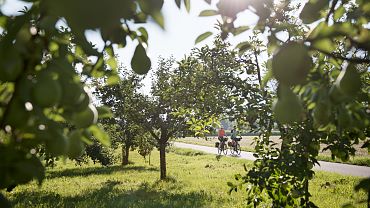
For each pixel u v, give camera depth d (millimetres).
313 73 1520
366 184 1396
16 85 841
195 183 14867
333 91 1338
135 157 31984
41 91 840
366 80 2770
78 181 16016
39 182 971
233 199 11117
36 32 874
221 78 5871
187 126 13664
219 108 5855
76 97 941
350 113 1680
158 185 14422
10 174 909
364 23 1418
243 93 5113
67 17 438
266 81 1285
